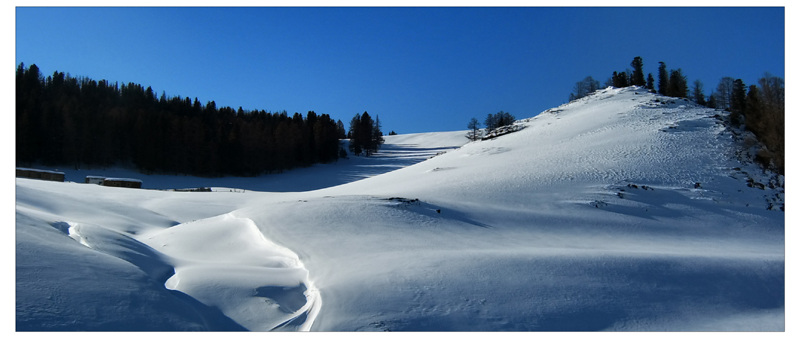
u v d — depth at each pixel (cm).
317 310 899
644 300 1030
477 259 1228
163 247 1669
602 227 2209
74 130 7581
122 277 882
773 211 2661
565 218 2312
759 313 1028
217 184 7294
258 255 1441
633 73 8319
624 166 3319
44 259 856
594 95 7031
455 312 904
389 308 901
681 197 2777
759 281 1168
